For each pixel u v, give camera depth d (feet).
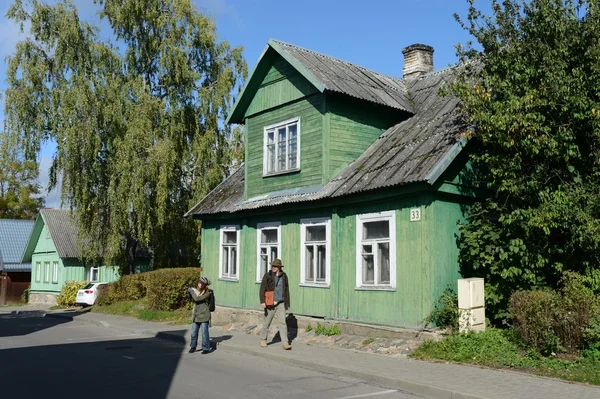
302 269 47.98
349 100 48.65
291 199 48.03
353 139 48.75
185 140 90.99
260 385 28.94
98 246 89.30
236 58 96.63
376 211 41.52
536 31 36.09
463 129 39.73
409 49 62.49
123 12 89.97
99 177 84.53
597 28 34.12
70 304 115.96
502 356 31.78
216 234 62.03
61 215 138.51
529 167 35.73
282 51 51.01
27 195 205.36
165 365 35.70
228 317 56.54
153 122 85.51
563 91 33.09
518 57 36.14
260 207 51.44
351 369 31.35
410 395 26.63
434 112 48.26
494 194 41.24
